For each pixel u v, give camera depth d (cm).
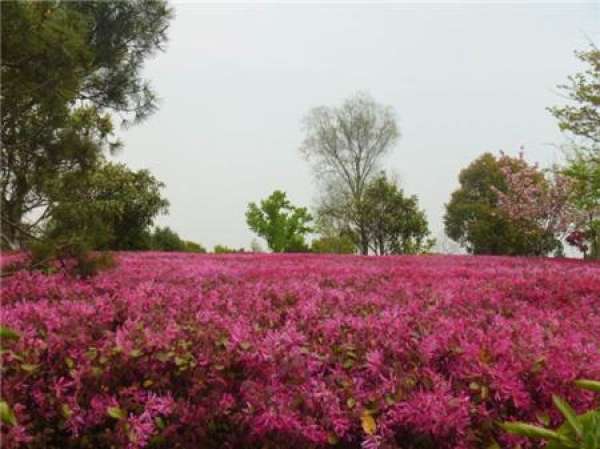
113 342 236
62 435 229
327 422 187
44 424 227
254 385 201
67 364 231
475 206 3023
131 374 229
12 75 614
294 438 190
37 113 702
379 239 2231
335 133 3344
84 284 423
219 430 215
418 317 271
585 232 1670
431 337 219
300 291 358
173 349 225
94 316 282
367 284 431
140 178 1712
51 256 449
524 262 973
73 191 708
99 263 454
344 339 239
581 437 133
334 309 301
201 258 874
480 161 3316
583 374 193
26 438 207
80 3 1184
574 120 1470
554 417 188
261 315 286
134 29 1304
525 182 1992
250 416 193
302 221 2533
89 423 217
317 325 261
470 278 518
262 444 202
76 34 612
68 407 213
